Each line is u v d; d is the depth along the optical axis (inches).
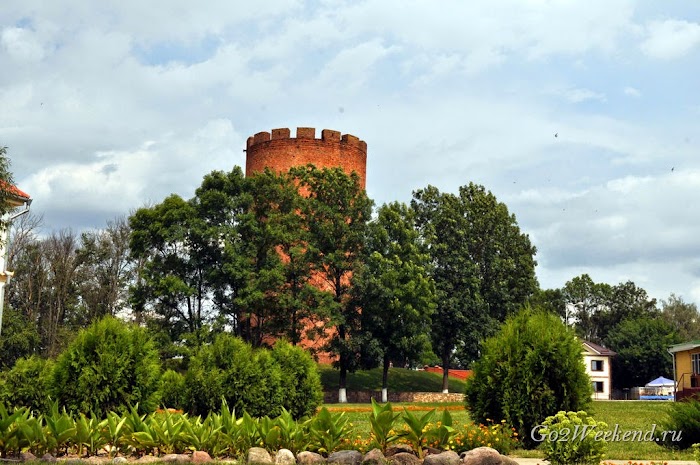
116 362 825.5
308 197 2295.8
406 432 674.8
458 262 2411.4
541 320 823.1
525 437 777.6
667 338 3447.3
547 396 778.2
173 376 1266.0
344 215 2183.8
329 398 2240.4
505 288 2502.5
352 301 2150.6
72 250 2854.3
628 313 4136.3
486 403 808.9
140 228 2155.5
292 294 2117.4
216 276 2055.9
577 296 4259.4
